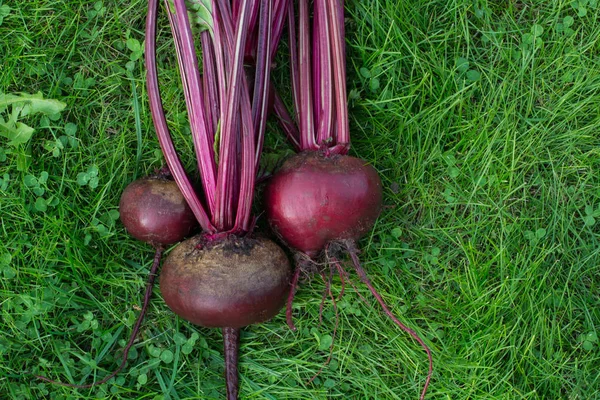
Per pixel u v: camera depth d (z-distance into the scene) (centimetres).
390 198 80
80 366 77
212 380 78
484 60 81
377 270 79
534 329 79
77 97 79
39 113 79
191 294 72
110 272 78
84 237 78
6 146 79
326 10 74
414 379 78
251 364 78
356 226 74
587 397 78
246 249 73
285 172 74
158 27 80
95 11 80
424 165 80
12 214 78
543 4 81
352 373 79
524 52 80
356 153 80
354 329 79
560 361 78
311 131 75
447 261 80
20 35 79
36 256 77
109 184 78
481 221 80
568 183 81
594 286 80
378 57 80
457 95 80
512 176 80
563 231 80
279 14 76
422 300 79
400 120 80
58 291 77
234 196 74
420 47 81
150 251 79
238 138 74
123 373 77
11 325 77
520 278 79
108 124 80
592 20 81
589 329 79
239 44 71
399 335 79
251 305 72
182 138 80
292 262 78
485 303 79
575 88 80
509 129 80
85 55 80
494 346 78
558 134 81
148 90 74
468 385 78
